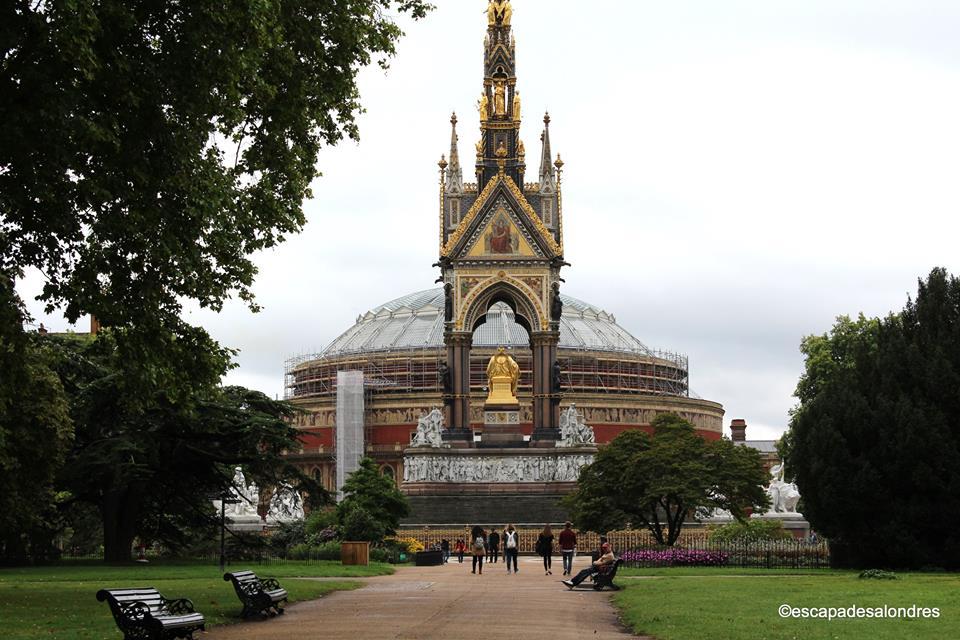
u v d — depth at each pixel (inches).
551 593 2145.7
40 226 1755.7
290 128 2066.9
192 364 1935.3
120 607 1305.4
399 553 3550.7
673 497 3435.0
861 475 2655.0
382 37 2144.4
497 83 5064.0
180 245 1786.4
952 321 2832.2
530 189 5000.0
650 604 1802.4
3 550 3134.8
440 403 6919.3
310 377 7687.0
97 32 1598.2
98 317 1802.4
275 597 1697.8
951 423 2662.4
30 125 1631.4
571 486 4655.5
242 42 1771.7
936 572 2581.2
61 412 2662.4
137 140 1726.1
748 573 2645.2
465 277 4933.6
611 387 7288.4
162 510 3420.3
